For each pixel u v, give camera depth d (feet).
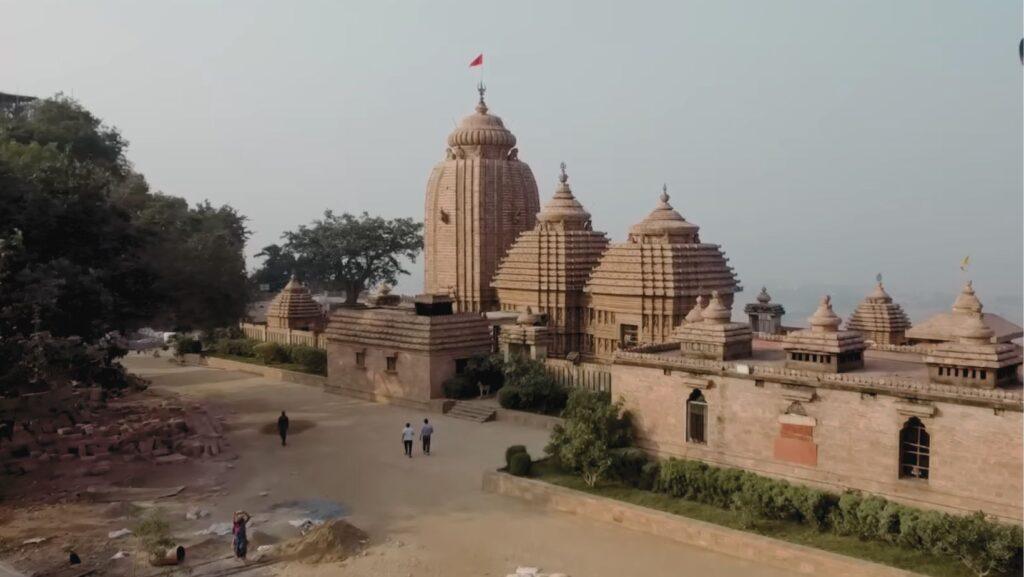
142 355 278.05
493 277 233.96
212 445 142.20
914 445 96.27
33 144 170.81
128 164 253.24
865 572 85.71
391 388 186.60
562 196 211.61
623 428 122.01
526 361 173.06
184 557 94.79
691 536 99.14
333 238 388.37
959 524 84.79
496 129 238.68
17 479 121.80
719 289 187.21
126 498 116.67
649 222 188.85
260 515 110.63
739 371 110.52
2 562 93.45
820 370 105.09
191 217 255.91
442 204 237.04
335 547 96.84
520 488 116.88
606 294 191.31
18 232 125.59
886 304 184.34
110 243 153.99
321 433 158.10
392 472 130.62
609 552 96.53
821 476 103.14
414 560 94.32
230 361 243.40
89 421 146.72
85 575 89.92
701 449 114.93
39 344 119.44
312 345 238.48
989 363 91.25
